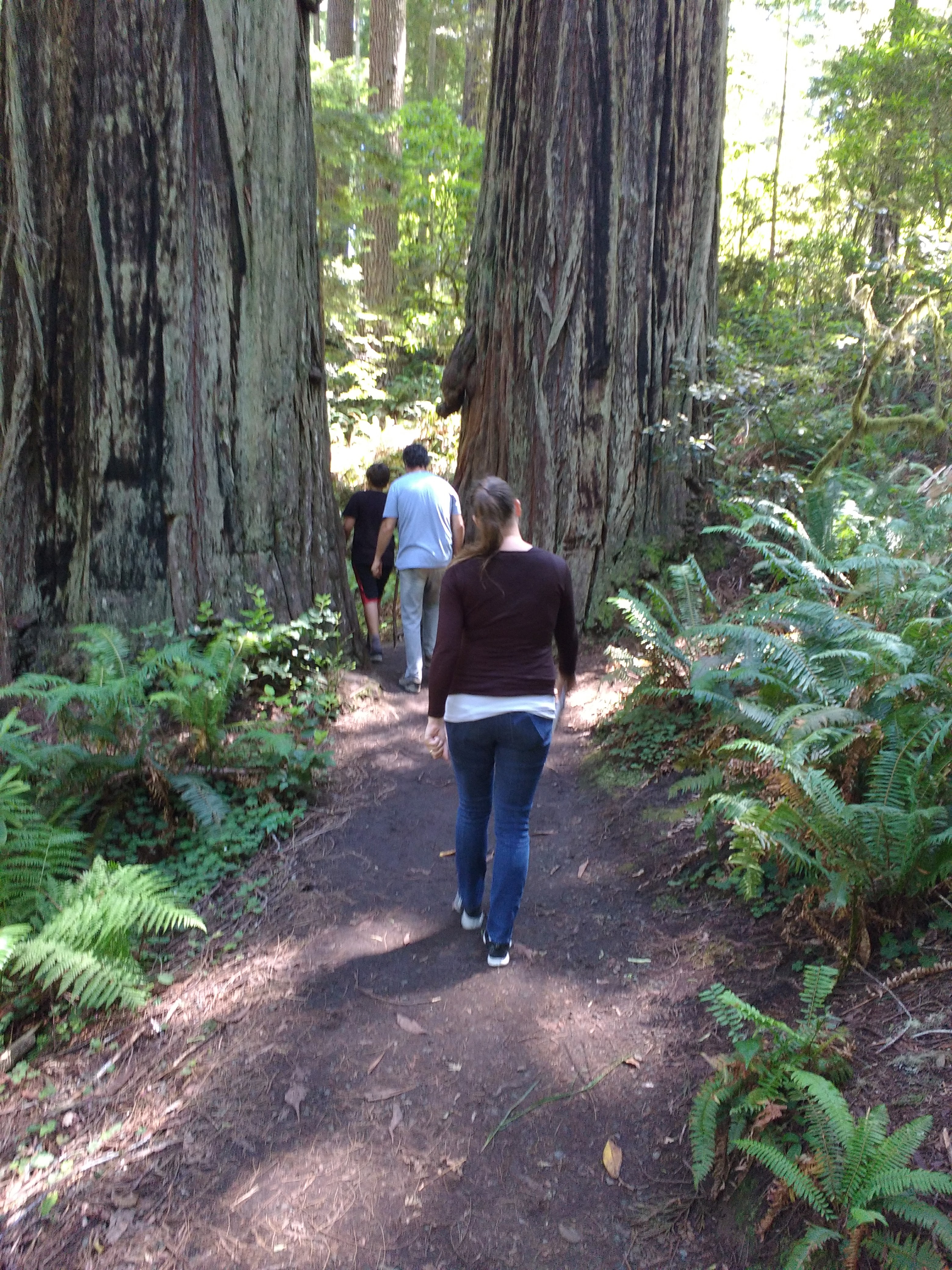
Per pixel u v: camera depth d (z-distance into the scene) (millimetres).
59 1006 3463
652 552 7102
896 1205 2176
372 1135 2826
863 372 7676
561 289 7086
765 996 3111
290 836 4590
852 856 3078
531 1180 2656
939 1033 2689
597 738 5547
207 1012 3416
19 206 5297
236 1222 2559
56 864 3834
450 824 4773
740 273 14031
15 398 5379
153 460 5500
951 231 8914
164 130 5316
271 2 5598
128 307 5383
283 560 5984
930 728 3285
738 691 5070
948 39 10711
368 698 6137
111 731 4547
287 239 5879
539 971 3547
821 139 13703
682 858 4055
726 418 7699
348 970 3605
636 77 6891
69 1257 2482
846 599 4703
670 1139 2730
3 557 5414
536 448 7293
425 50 26469
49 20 5184
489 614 3248
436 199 12914
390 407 13789
